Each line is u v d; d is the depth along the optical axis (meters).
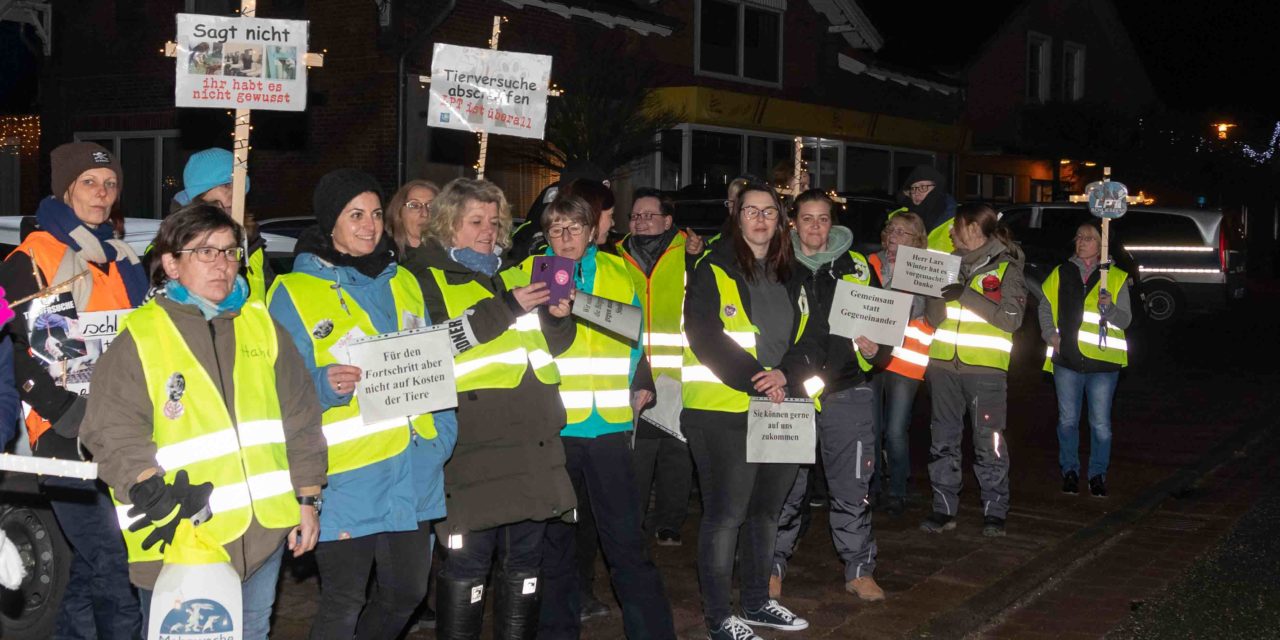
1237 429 12.18
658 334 6.71
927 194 8.54
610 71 16.98
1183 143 32.22
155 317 3.76
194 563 3.67
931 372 7.93
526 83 5.82
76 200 4.68
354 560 4.37
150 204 18.55
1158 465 10.36
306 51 4.86
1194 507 8.99
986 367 7.74
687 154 19.53
